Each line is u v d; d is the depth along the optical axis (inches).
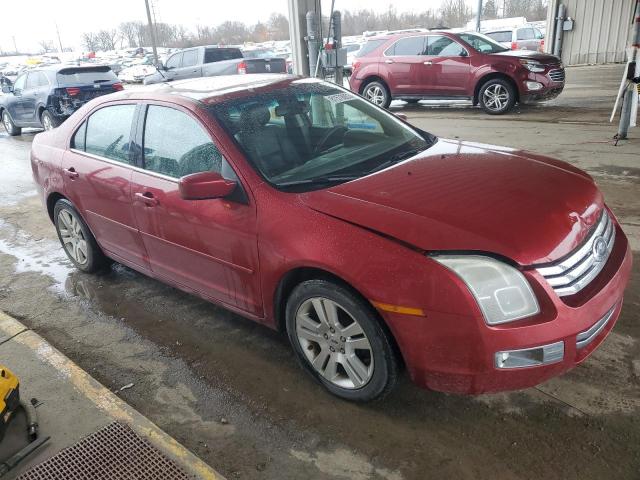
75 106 473.7
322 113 137.5
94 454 97.4
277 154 119.7
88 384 118.1
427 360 91.6
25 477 93.5
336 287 99.3
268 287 111.5
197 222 122.0
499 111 438.6
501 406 106.0
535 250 88.7
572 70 745.0
